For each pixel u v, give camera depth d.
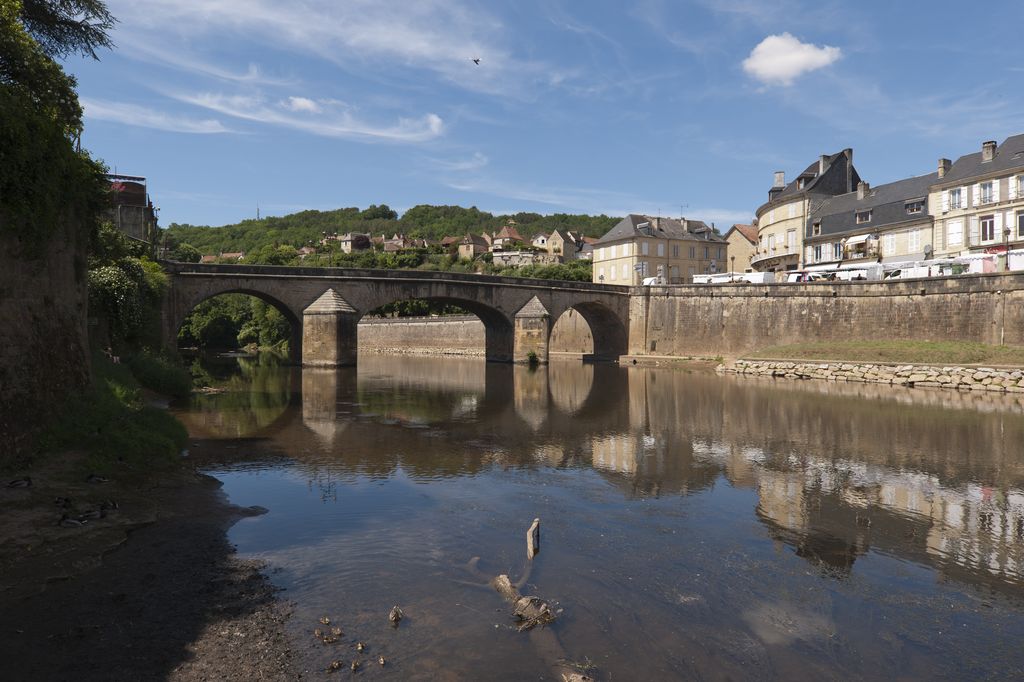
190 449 16.84
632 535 10.60
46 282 13.86
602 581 8.68
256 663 6.34
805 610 8.00
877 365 37.53
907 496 13.20
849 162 62.25
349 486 13.38
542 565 9.18
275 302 48.72
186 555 9.12
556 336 72.50
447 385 36.75
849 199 58.22
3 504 10.07
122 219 42.94
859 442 19.02
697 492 13.40
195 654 6.46
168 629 6.96
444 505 12.06
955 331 39.38
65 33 17.05
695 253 81.44
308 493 12.77
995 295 37.28
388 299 50.91
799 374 41.47
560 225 193.50
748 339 51.84
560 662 6.56
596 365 55.56
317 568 8.81
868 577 9.05
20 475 11.27
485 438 19.38
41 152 13.24
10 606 7.33
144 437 14.66
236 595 7.87
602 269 82.75
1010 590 8.67
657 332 58.94
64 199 14.66
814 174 62.66
